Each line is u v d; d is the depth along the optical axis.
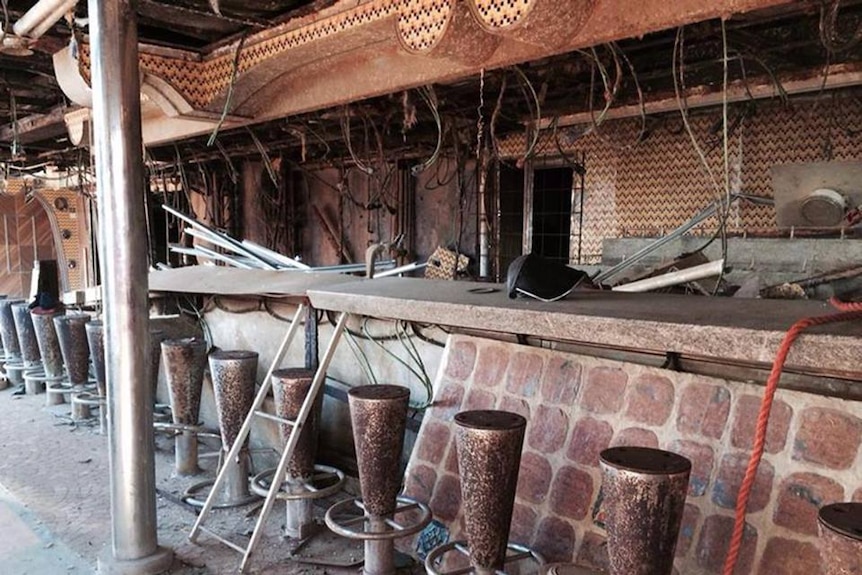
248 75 3.65
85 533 3.37
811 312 2.04
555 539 2.45
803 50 3.89
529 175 7.12
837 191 4.38
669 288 3.34
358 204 8.02
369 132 6.11
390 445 2.65
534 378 2.78
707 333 1.79
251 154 8.29
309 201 9.51
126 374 2.87
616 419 2.46
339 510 3.04
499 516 2.24
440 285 3.24
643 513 1.73
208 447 4.72
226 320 4.88
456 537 2.72
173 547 3.17
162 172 8.69
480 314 2.36
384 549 2.72
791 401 2.09
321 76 3.75
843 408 1.99
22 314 6.36
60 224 12.25
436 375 3.44
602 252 6.01
